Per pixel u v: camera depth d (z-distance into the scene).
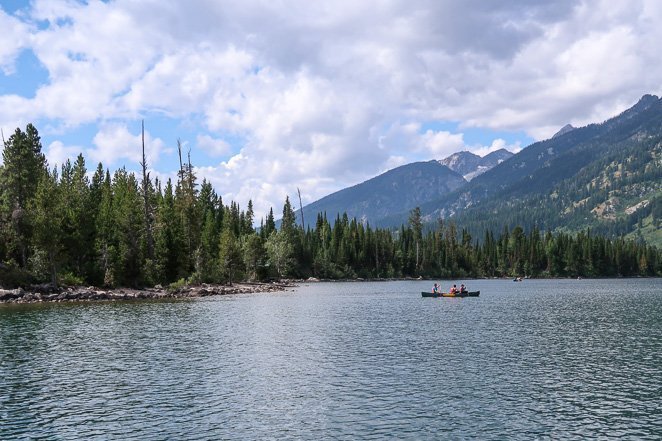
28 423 24.44
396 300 101.00
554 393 29.66
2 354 40.03
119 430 23.55
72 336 48.66
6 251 90.62
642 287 161.62
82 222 97.38
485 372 34.69
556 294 123.19
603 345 45.50
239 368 35.81
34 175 102.88
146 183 109.88
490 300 102.38
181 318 64.00
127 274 100.69
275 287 133.38
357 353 41.47
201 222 143.12
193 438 22.62
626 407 27.06
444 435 23.02
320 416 25.52
